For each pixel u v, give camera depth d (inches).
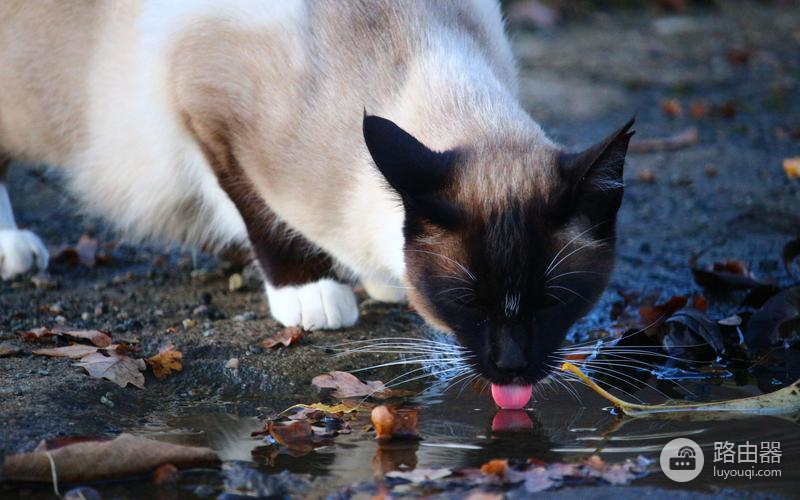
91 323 250.4
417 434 190.7
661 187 366.6
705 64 524.4
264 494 165.5
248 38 227.9
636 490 163.9
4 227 289.3
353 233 225.9
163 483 171.0
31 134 276.8
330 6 228.4
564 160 197.0
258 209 244.5
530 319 195.8
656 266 295.3
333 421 198.8
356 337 242.8
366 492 165.6
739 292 269.4
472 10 242.1
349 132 219.5
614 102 460.1
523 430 194.5
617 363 233.0
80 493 163.3
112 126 264.2
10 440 179.9
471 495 163.2
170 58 238.1
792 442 186.1
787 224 326.6
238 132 231.5
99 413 199.5
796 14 615.2
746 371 230.5
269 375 221.0
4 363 217.9
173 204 269.9
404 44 225.6
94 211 287.1
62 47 263.4
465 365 205.2
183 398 215.0
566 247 195.5
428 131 213.5
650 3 618.5
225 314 260.2
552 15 580.1
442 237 197.9
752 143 414.0
